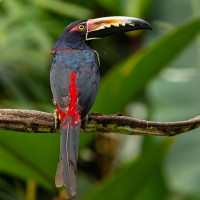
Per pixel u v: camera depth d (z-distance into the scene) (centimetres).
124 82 942
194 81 1165
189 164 1052
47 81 1182
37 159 906
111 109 979
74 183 704
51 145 888
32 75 1165
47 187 951
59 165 723
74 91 805
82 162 1290
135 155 1195
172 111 1120
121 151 1262
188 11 1274
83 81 827
